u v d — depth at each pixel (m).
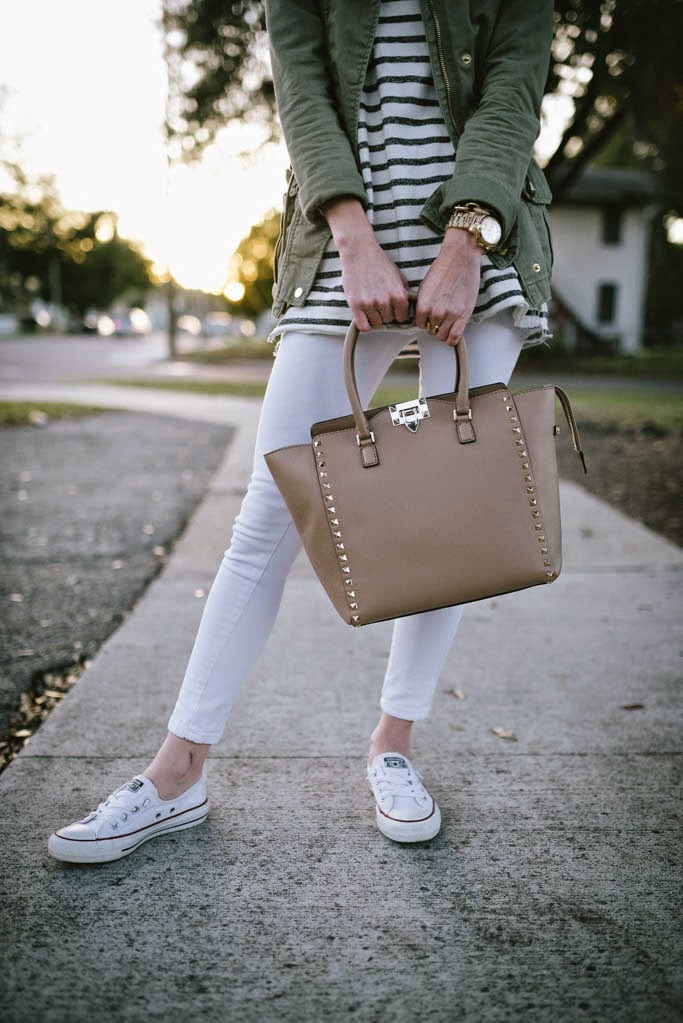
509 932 1.29
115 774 1.73
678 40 9.03
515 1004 1.15
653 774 1.75
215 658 1.50
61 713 2.00
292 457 1.36
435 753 1.84
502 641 2.51
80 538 3.80
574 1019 1.12
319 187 1.35
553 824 1.58
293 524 1.48
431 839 1.52
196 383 14.48
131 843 1.46
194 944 1.25
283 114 1.44
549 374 16.92
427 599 1.35
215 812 1.62
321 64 1.45
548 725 1.97
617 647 2.46
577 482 5.11
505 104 1.38
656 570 3.23
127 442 6.98
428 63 1.42
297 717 2.01
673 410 8.65
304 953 1.24
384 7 1.42
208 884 1.40
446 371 1.48
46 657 2.43
